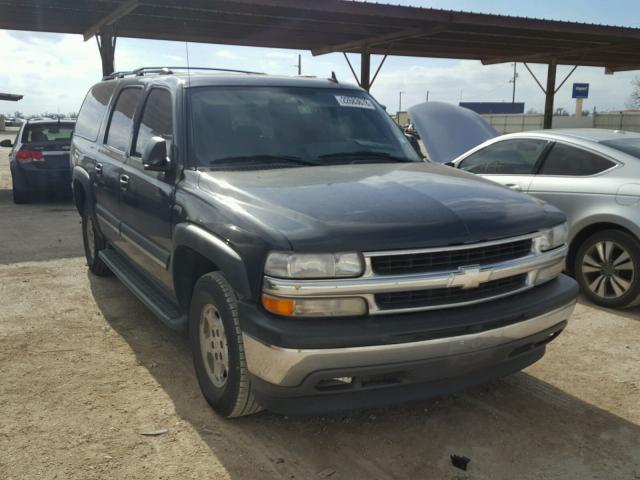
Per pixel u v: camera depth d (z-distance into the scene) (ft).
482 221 10.41
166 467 10.16
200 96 13.97
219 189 11.60
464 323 9.89
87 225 21.45
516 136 22.18
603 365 14.49
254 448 10.76
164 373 13.76
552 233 11.43
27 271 22.47
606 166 19.02
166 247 13.26
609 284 18.60
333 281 9.41
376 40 54.80
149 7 41.96
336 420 11.79
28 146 38.19
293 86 15.40
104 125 19.17
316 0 41.81
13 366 14.06
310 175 12.29
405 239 9.69
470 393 13.00
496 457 10.60
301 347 9.25
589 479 9.97
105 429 11.32
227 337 10.73
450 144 34.12
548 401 12.66
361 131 15.17
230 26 49.42
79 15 44.42
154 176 14.03
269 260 9.54
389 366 9.57
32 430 11.25
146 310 18.07
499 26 49.62
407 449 10.82
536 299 10.94
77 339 15.78
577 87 110.63
